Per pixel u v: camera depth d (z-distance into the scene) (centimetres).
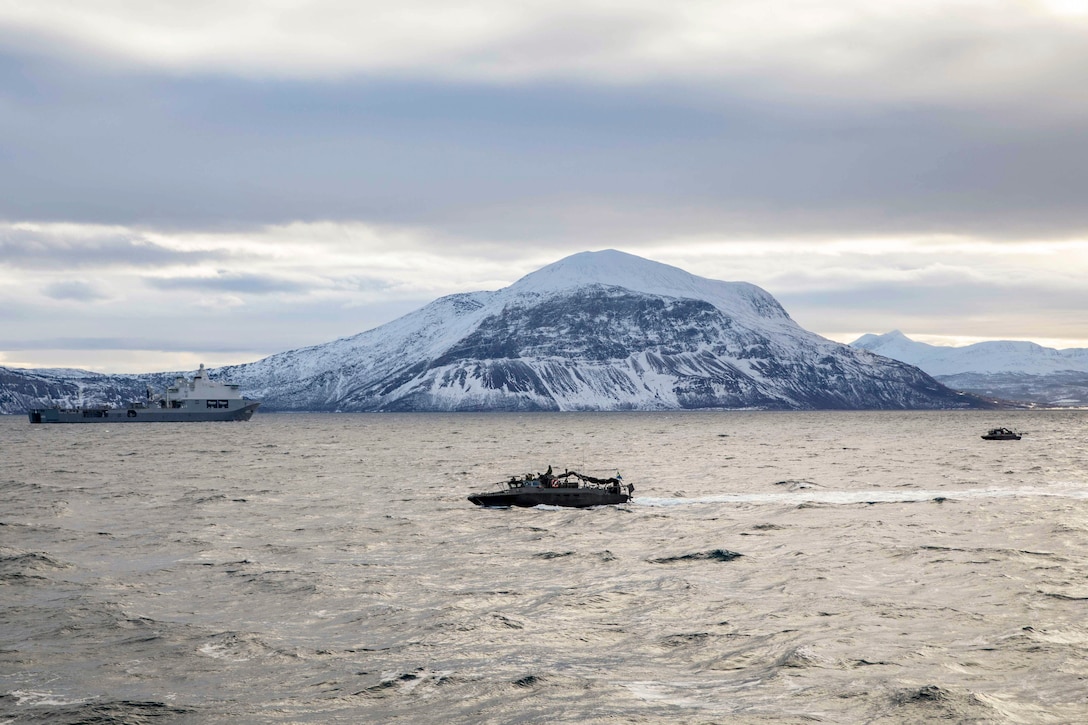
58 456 18400
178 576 5669
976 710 3372
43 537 7288
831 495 10206
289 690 3634
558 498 9231
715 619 4597
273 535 7381
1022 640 4166
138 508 9275
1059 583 5341
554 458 17775
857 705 3450
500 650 4119
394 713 3416
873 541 6856
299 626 4519
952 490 10738
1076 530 7325
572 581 5497
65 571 5816
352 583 5450
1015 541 6831
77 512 8931
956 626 4434
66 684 3706
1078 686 3609
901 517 8256
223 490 11150
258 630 4428
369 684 3694
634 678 3759
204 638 4294
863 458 17112
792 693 3572
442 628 4444
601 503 9312
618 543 6912
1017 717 3328
